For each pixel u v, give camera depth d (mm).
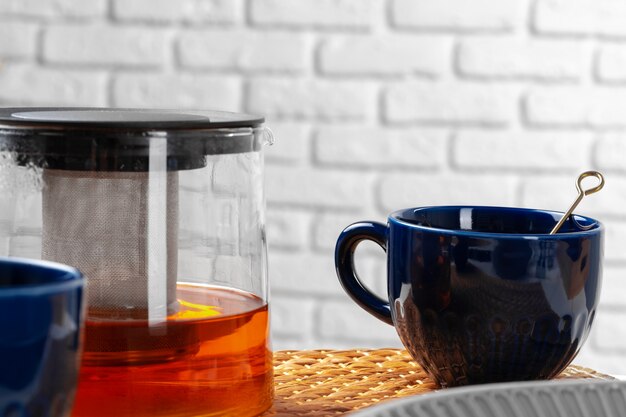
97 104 2281
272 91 2248
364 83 2234
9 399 531
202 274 832
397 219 899
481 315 833
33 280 592
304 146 2256
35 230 798
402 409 627
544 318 834
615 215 2238
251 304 860
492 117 2227
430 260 846
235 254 858
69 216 789
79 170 784
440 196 2246
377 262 2244
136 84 2270
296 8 2227
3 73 2281
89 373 768
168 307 795
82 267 785
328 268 2283
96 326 769
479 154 2234
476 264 824
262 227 896
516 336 837
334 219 2268
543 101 2221
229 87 2258
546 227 943
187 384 790
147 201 789
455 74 2223
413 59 2221
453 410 646
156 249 790
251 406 835
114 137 785
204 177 832
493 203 2244
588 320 876
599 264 870
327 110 2244
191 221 826
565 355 873
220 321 805
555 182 2236
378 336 2305
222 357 809
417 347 897
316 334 2305
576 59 2211
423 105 2230
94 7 2264
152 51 2264
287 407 873
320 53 2232
